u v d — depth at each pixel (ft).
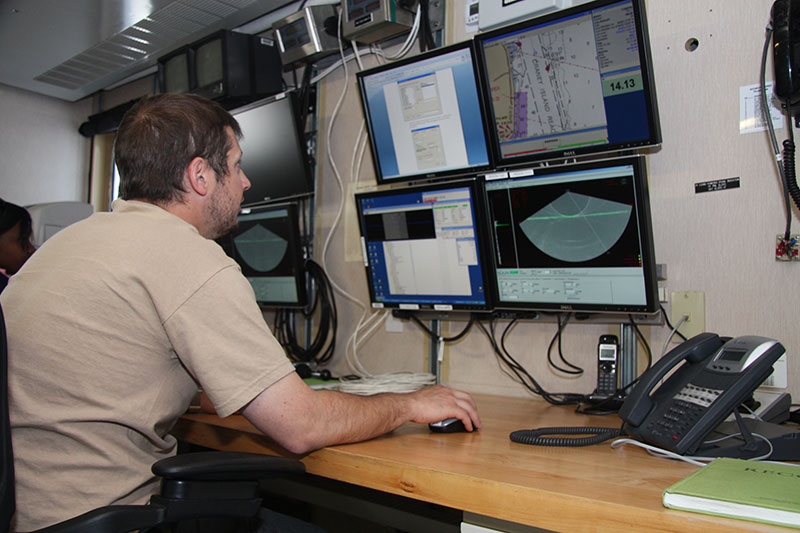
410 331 7.04
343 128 7.72
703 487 2.81
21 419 3.31
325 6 7.61
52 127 12.38
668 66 5.41
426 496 3.60
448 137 6.05
